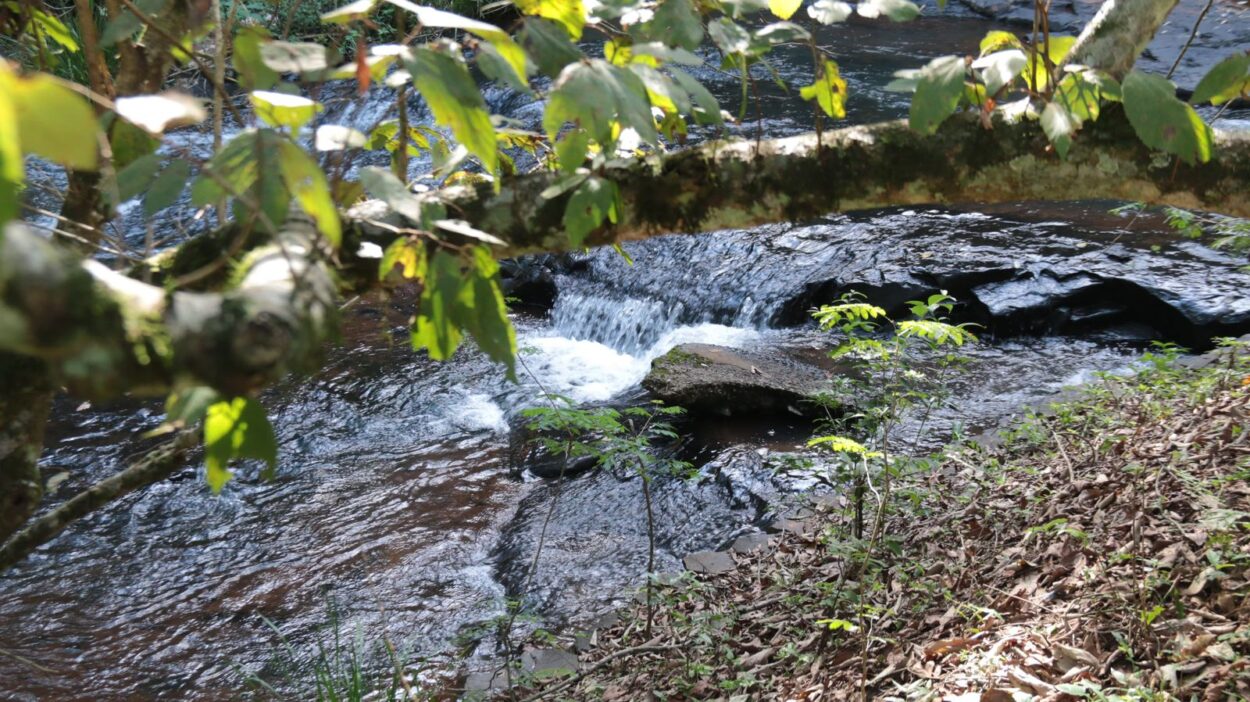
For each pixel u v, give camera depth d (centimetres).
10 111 55
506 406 787
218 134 168
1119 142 144
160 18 159
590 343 926
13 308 64
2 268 63
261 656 536
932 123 136
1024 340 777
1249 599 304
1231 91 145
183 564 616
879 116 1184
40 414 133
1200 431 455
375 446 738
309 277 87
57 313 66
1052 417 581
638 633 469
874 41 1500
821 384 706
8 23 166
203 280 119
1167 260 802
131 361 75
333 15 113
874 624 395
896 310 816
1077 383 696
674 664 410
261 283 84
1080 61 152
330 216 98
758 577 493
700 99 140
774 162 150
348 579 595
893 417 476
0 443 130
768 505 582
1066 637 329
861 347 468
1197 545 349
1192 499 380
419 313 120
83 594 592
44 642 552
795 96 1250
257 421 109
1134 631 315
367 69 108
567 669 448
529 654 479
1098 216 909
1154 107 128
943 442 616
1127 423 515
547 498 653
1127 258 810
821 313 473
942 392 529
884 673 348
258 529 647
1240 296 741
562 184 138
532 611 541
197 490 687
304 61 112
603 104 115
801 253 903
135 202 1016
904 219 941
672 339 845
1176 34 1325
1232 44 1270
